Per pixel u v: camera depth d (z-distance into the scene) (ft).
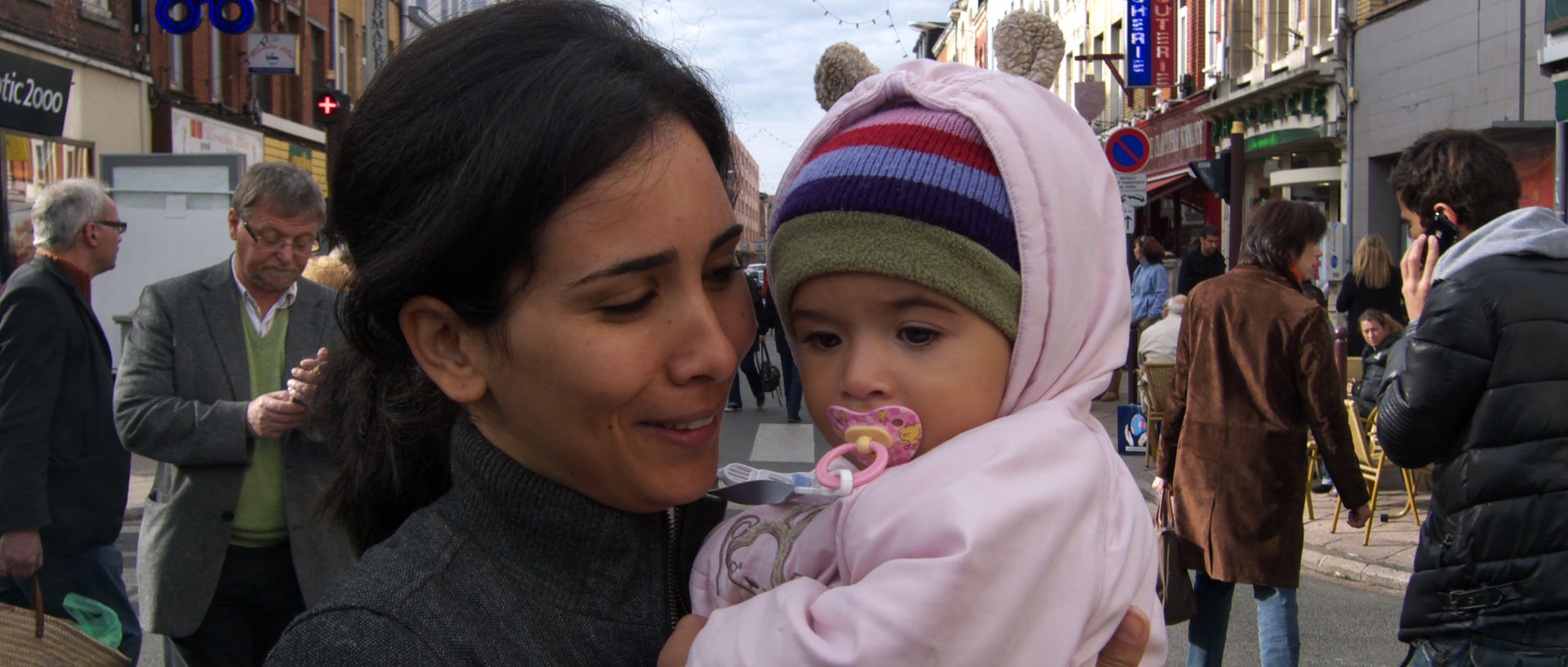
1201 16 64.69
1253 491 11.39
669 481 3.48
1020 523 3.40
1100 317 4.24
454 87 3.28
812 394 4.28
